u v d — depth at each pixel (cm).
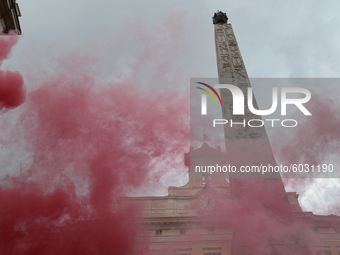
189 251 1770
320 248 1691
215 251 1772
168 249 1764
